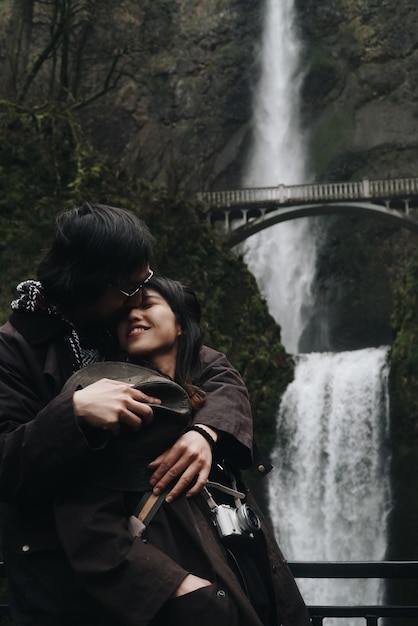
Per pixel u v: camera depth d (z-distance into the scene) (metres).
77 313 2.02
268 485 24.84
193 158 45.38
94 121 43.16
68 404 1.82
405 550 24.03
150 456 1.90
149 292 2.11
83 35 32.69
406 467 24.62
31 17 30.02
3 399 1.94
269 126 46.34
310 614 2.73
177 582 1.74
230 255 26.64
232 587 1.79
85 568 1.75
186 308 2.18
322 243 44.09
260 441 25.03
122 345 2.08
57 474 1.79
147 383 1.91
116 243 1.94
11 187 21.55
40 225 21.39
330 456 25.27
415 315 26.16
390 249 44.06
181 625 1.74
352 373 26.00
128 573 1.74
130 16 41.84
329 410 25.69
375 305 43.47
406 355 25.34
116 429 1.83
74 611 1.83
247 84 46.47
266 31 47.16
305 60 46.72
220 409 2.07
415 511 24.17
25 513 1.90
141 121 44.75
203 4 47.22
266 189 35.53
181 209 25.27
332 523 24.72
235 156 45.91
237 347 25.38
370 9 46.81
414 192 35.00
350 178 45.31
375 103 46.12
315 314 43.47
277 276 43.31
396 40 46.22
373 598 23.31
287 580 2.00
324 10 47.12
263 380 25.44
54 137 22.72
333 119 46.16
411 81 45.78
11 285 20.42
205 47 46.56
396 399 25.28
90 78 42.66
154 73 45.53
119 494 1.84
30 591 1.86
